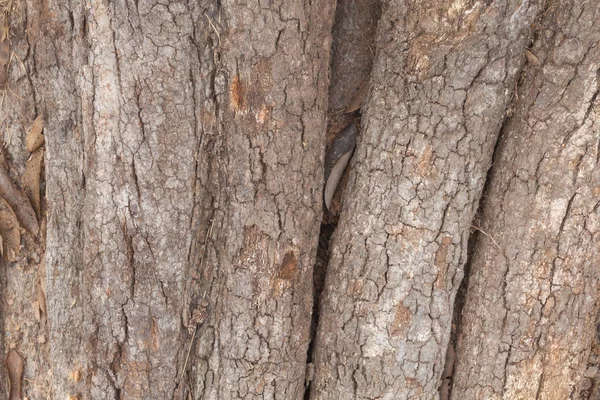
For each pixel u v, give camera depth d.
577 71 1.51
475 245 1.59
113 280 1.53
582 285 1.56
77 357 1.59
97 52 1.50
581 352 1.59
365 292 1.55
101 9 1.49
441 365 1.58
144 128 1.51
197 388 1.58
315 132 1.55
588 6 1.49
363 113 1.57
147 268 1.53
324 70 1.55
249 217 1.54
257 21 1.50
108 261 1.53
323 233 1.63
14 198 1.62
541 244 1.55
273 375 1.57
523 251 1.55
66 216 1.59
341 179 1.61
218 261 1.56
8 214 1.63
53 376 1.60
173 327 1.55
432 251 1.54
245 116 1.52
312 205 1.56
